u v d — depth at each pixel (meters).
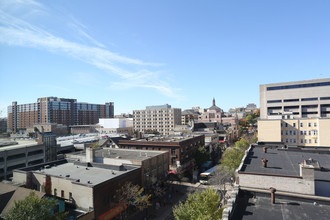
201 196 24.61
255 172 21.36
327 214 15.50
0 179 53.19
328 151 32.12
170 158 61.75
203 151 68.69
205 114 173.75
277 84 95.50
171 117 157.12
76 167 42.94
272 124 65.94
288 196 18.28
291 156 29.58
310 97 88.25
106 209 31.36
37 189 37.38
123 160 43.59
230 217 15.15
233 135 123.44
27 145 66.50
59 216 23.83
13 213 21.70
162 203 44.38
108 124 184.75
